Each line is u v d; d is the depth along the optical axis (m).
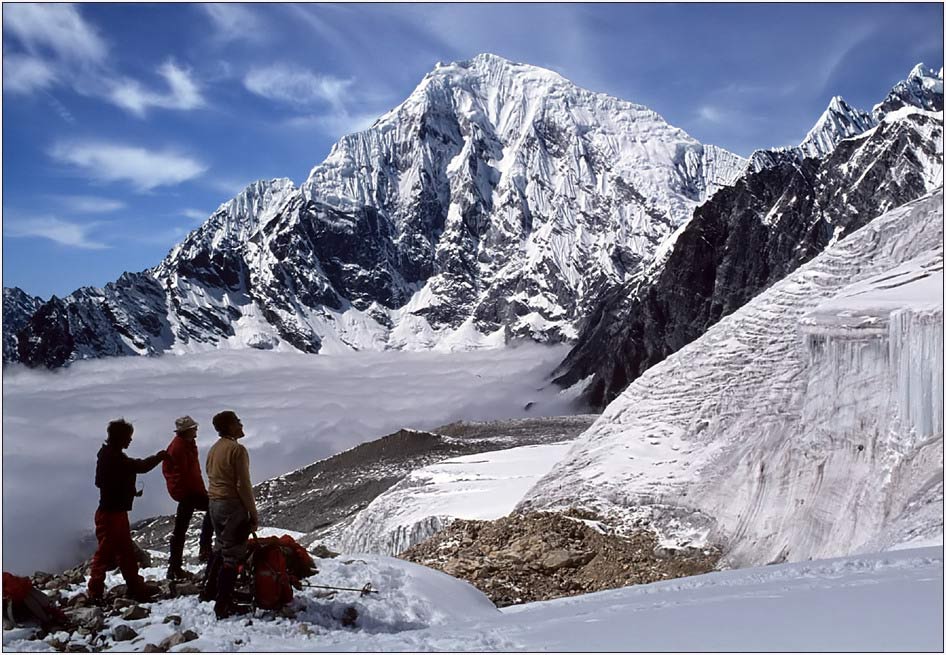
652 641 7.86
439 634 10.19
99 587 12.20
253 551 11.66
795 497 30.95
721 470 34.59
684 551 32.03
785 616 8.44
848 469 29.36
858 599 8.95
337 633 10.97
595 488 37.47
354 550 58.50
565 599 15.30
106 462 12.19
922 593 8.98
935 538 21.05
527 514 35.16
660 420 39.94
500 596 26.94
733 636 7.62
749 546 30.91
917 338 27.31
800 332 35.66
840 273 36.47
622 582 28.62
